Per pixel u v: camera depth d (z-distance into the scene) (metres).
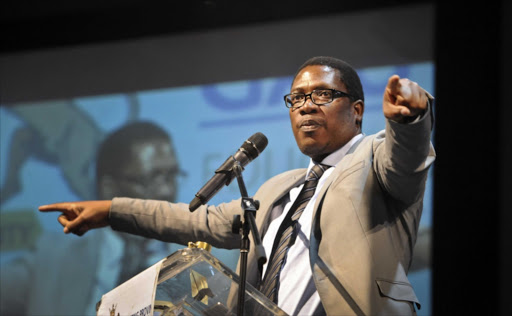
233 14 10.88
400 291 4.42
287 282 4.66
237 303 3.76
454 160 9.12
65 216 5.88
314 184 5.06
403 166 4.34
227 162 4.64
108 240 10.19
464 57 9.38
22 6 11.79
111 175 10.71
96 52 11.46
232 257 8.84
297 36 10.45
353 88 5.25
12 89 11.73
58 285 10.34
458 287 8.78
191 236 5.65
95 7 11.55
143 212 5.72
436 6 9.69
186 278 3.97
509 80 9.21
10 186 11.16
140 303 3.97
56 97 11.46
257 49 10.62
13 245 10.80
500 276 8.74
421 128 4.12
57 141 11.19
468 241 8.87
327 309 4.34
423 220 9.02
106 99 11.17
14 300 10.52
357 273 4.39
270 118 10.12
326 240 4.57
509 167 8.98
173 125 10.66
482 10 9.41
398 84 3.99
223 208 5.71
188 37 11.01
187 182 10.33
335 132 5.09
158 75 11.05
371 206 4.64
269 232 5.05
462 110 9.24
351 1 10.22
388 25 9.95
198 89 10.73
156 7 11.27
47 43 11.72
